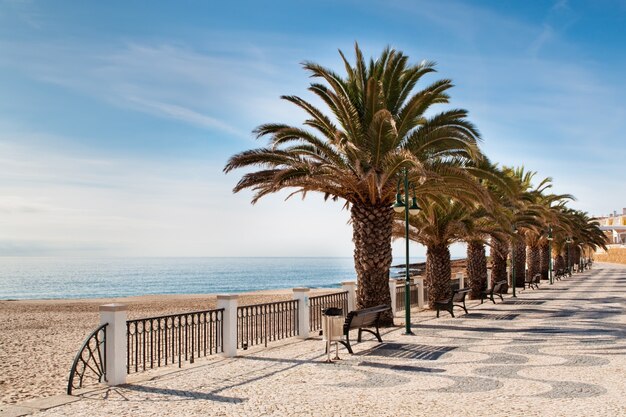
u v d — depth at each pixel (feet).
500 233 79.00
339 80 47.57
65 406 22.67
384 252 49.44
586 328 46.68
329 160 48.21
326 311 33.50
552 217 99.45
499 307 69.26
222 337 34.96
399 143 48.37
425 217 67.87
